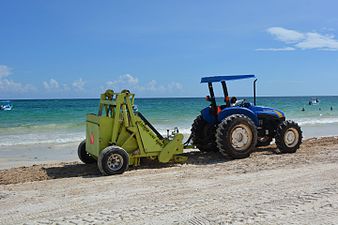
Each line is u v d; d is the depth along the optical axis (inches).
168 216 205.0
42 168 353.7
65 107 2011.6
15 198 243.8
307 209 212.2
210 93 388.8
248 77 382.0
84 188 264.7
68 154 506.9
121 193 249.6
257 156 376.5
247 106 400.5
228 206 219.5
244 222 194.5
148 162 357.4
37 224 197.2
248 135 366.0
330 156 364.2
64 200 236.4
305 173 294.2
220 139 357.4
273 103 2829.7
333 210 210.2
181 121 1087.6
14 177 316.5
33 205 227.8
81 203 229.6
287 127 389.4
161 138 348.5
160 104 2423.7
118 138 325.4
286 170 306.5
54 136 721.6
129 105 327.0
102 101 347.3
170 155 339.3
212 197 237.5
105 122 321.7
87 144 353.7
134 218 202.7
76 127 916.6
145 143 332.5
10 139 674.8
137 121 329.7
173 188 259.8
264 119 403.5
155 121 1088.8
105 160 303.9
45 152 524.4
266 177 285.1
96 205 225.3
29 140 660.1
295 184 263.6
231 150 357.1
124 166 310.5
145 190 255.8
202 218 201.0
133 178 291.4
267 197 235.1
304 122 1079.0
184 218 201.6
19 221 202.1
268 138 431.2
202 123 400.2
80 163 378.6
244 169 315.0
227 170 313.9
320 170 303.0
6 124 993.5
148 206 221.8
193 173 305.1
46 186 273.4
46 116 1285.7
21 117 1240.2
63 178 303.9
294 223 192.4
